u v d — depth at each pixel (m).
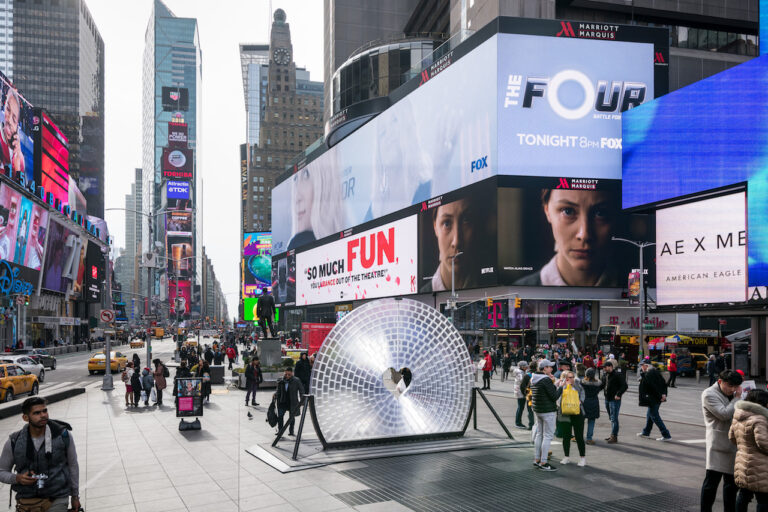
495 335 49.44
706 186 39.59
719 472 7.29
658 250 43.78
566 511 8.33
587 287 50.22
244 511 8.41
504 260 48.53
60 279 85.31
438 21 90.94
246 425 16.50
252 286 137.00
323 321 90.50
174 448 13.14
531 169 49.41
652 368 13.88
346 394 12.99
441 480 10.02
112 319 27.55
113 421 17.53
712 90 39.72
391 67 74.25
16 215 64.38
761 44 36.25
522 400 15.71
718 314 39.03
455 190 54.75
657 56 51.94
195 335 137.88
